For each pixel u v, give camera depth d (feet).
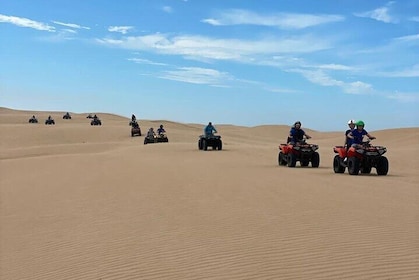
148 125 312.09
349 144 62.44
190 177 59.72
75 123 317.22
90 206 43.57
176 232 30.81
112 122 336.70
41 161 106.11
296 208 36.29
